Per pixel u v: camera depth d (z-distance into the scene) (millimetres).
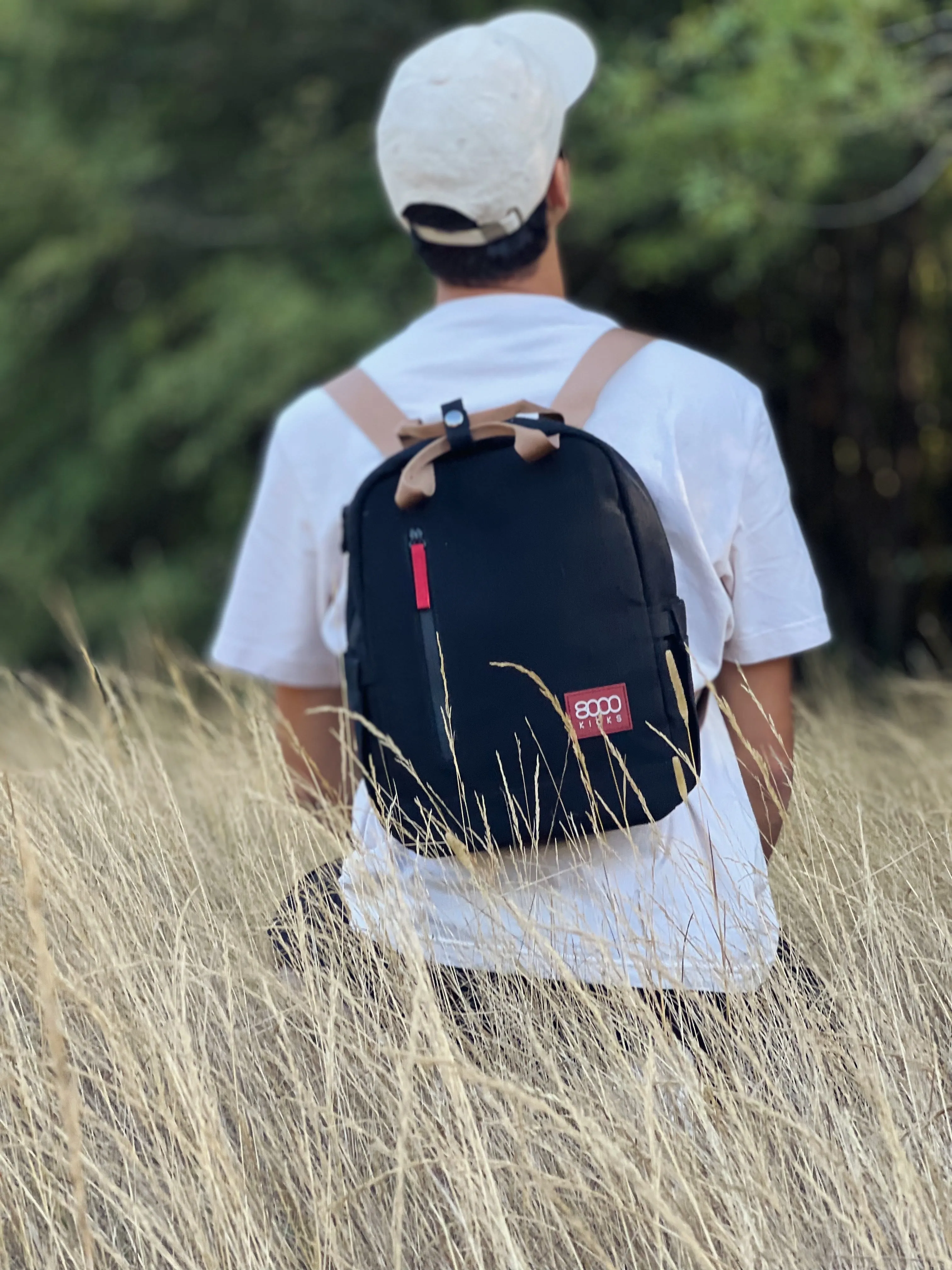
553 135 1336
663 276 7469
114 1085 1305
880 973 1355
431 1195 1232
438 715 1178
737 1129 1174
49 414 9914
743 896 1256
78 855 1598
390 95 1351
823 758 2090
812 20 6230
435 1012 1156
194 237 8641
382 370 1353
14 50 8969
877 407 8328
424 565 1184
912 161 6930
